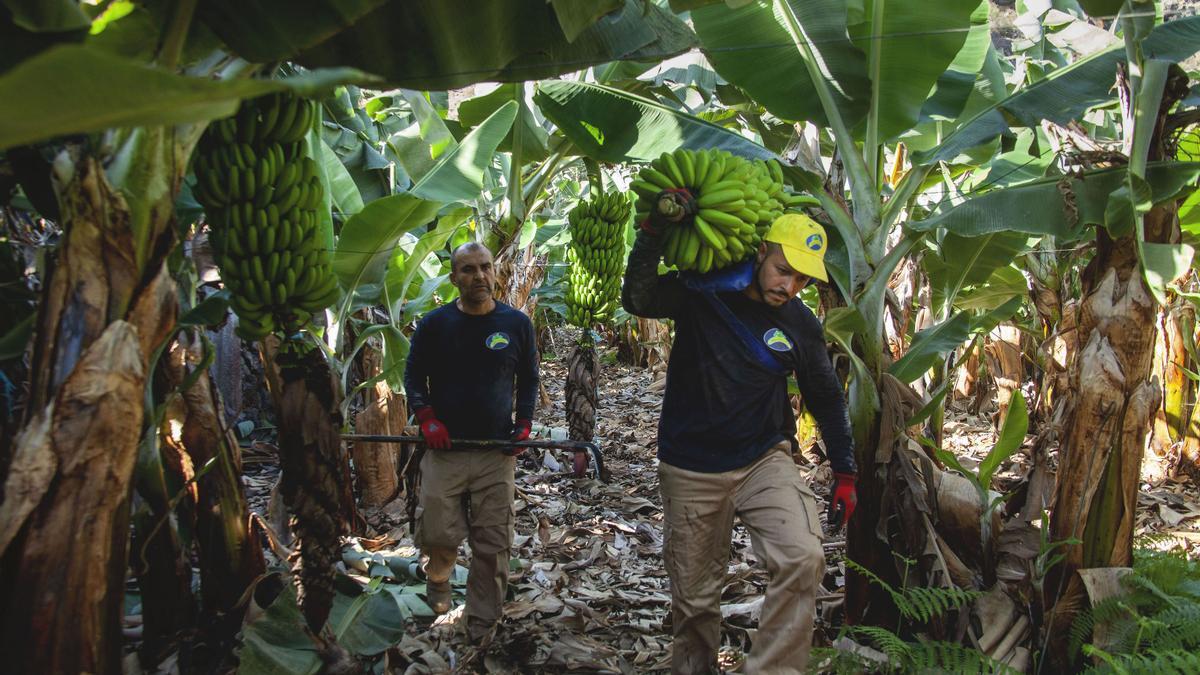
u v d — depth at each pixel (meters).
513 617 3.75
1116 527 3.02
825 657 2.98
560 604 3.88
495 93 5.44
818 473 6.07
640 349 13.23
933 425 5.59
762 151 4.07
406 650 3.38
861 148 4.16
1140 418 2.98
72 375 1.69
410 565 4.21
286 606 3.01
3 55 1.64
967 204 3.50
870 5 3.66
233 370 4.10
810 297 7.14
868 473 3.50
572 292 5.81
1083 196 3.18
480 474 3.48
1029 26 7.46
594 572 4.46
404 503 5.54
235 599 3.22
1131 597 2.91
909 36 3.54
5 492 1.67
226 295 2.79
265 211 2.25
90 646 1.74
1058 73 3.83
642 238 2.87
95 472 1.71
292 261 2.33
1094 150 3.29
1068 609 3.06
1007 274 5.94
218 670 2.96
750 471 2.88
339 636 3.27
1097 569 2.96
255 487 5.74
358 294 4.80
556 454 6.96
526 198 5.82
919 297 6.86
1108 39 6.09
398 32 2.35
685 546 2.95
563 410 9.18
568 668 3.29
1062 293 6.17
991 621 3.24
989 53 5.22
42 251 2.02
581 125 4.82
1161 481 5.92
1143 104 2.88
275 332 2.47
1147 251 2.82
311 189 2.36
